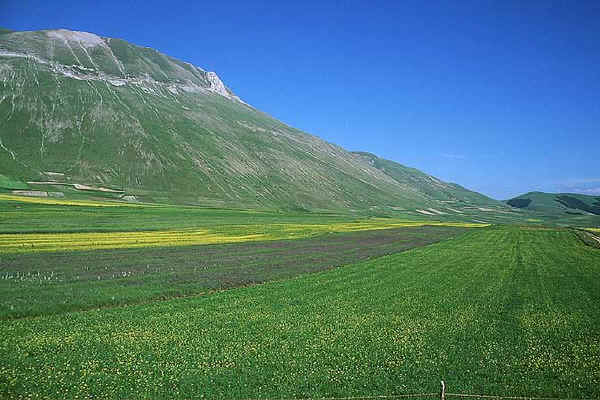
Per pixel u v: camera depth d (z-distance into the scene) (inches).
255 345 1045.2
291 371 898.7
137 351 985.5
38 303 1363.2
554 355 1032.2
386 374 894.4
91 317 1251.8
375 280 1974.7
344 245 3361.2
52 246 2549.2
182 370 890.1
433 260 2687.0
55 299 1422.2
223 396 786.8
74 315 1272.1
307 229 4557.1
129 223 3969.0
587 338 1171.3
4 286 1565.0
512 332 1208.2
